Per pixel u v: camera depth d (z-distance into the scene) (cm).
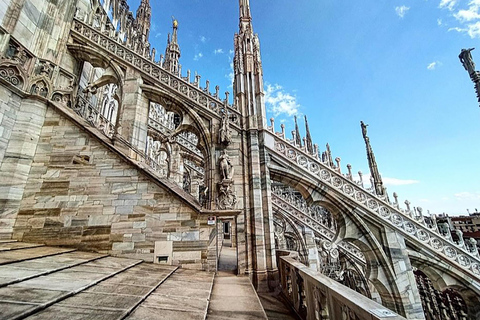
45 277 402
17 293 308
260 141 1175
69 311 282
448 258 1117
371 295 1920
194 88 1254
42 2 1102
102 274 483
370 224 1173
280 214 2102
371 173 2181
